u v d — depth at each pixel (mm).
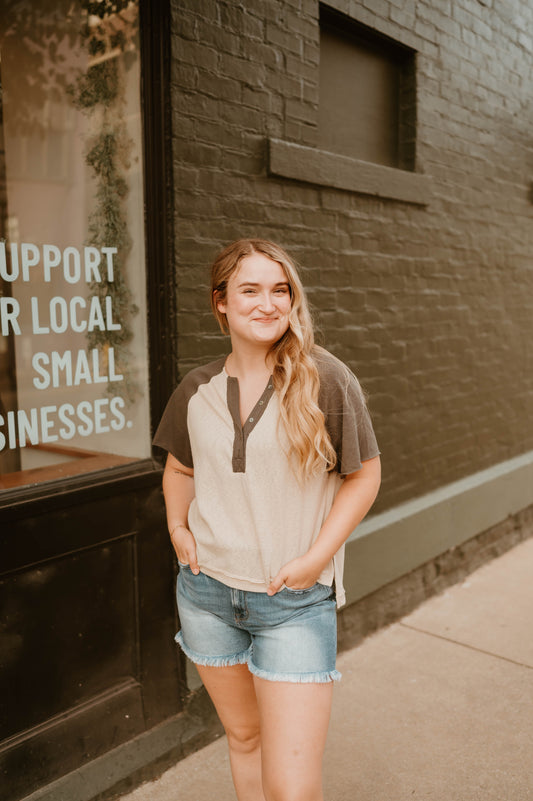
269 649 1560
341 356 3355
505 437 4906
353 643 3451
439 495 4102
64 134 2295
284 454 1513
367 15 3311
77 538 2248
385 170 3461
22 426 2213
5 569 2059
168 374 2529
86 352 2375
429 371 4012
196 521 1673
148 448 2555
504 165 4562
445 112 3926
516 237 4805
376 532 3484
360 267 3420
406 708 2912
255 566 1557
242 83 2697
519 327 4961
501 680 3133
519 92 4629
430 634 3588
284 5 2857
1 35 2139
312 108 3045
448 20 3871
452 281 4152
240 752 1811
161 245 2471
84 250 2355
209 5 2533
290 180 2953
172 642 2604
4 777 2121
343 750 2631
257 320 1528
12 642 2117
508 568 4543
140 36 2383
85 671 2334
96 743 2369
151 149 2416
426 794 2381
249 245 1567
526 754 2602
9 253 2158
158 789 2393
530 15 4656
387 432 3711
